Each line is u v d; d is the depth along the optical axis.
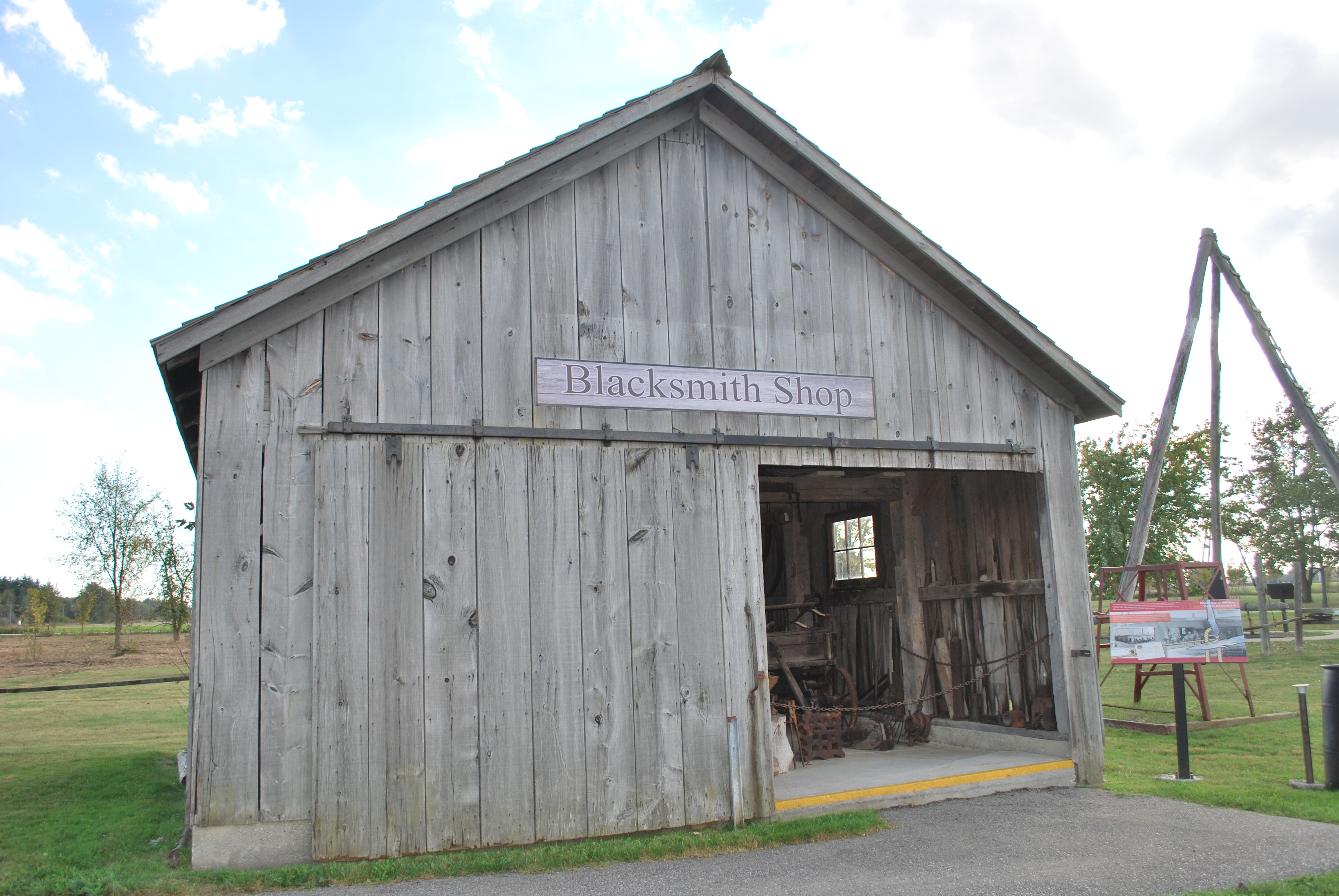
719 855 5.75
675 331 6.86
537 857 5.54
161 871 5.25
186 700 16.41
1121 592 12.59
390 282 6.11
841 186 7.37
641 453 6.59
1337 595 43.47
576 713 6.08
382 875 5.22
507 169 6.30
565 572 6.21
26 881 5.01
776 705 8.84
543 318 6.47
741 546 6.78
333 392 5.86
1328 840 5.80
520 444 6.26
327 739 5.50
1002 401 8.02
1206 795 7.11
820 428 7.21
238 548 5.54
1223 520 32.03
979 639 9.29
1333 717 7.24
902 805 7.09
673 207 7.02
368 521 5.80
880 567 10.72
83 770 8.70
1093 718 7.89
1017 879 5.16
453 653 5.85
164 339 5.44
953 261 7.61
